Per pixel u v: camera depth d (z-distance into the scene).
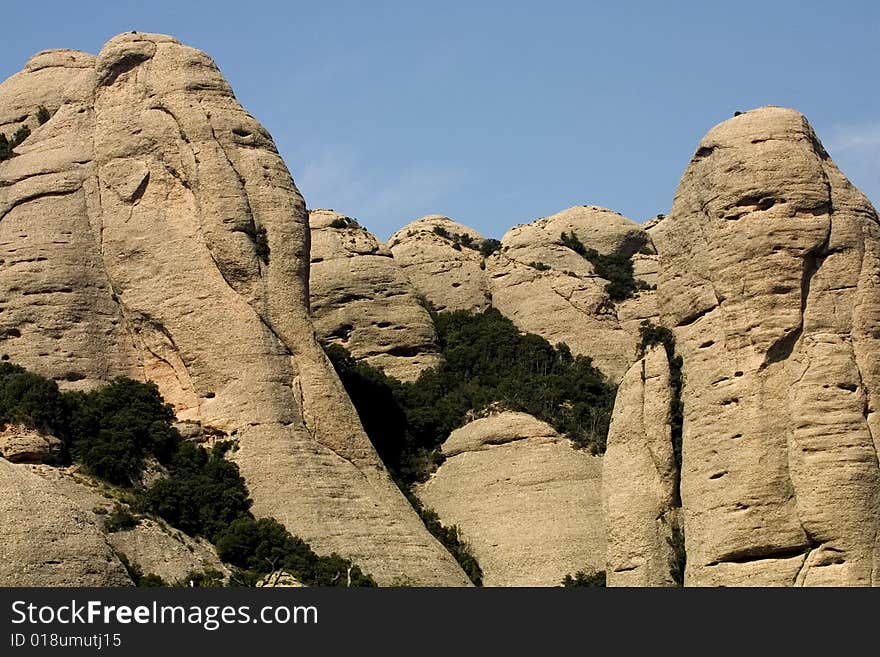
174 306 114.25
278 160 118.75
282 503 107.25
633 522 103.69
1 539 94.31
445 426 122.19
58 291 115.06
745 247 102.00
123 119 119.38
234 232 114.94
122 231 116.69
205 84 119.69
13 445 104.62
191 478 107.31
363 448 112.12
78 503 102.31
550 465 116.44
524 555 111.75
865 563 96.69
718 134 104.75
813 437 98.56
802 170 102.75
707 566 99.00
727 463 99.94
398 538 108.00
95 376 113.69
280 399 111.31
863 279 101.62
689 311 104.00
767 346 100.56
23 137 124.44
